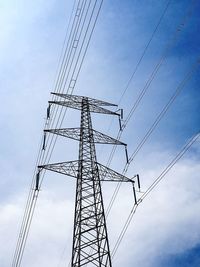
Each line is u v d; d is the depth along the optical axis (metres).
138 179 24.34
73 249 19.69
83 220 20.58
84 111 27.22
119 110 28.56
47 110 25.98
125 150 26.50
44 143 24.39
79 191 21.67
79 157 23.25
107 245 19.39
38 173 23.14
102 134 25.92
